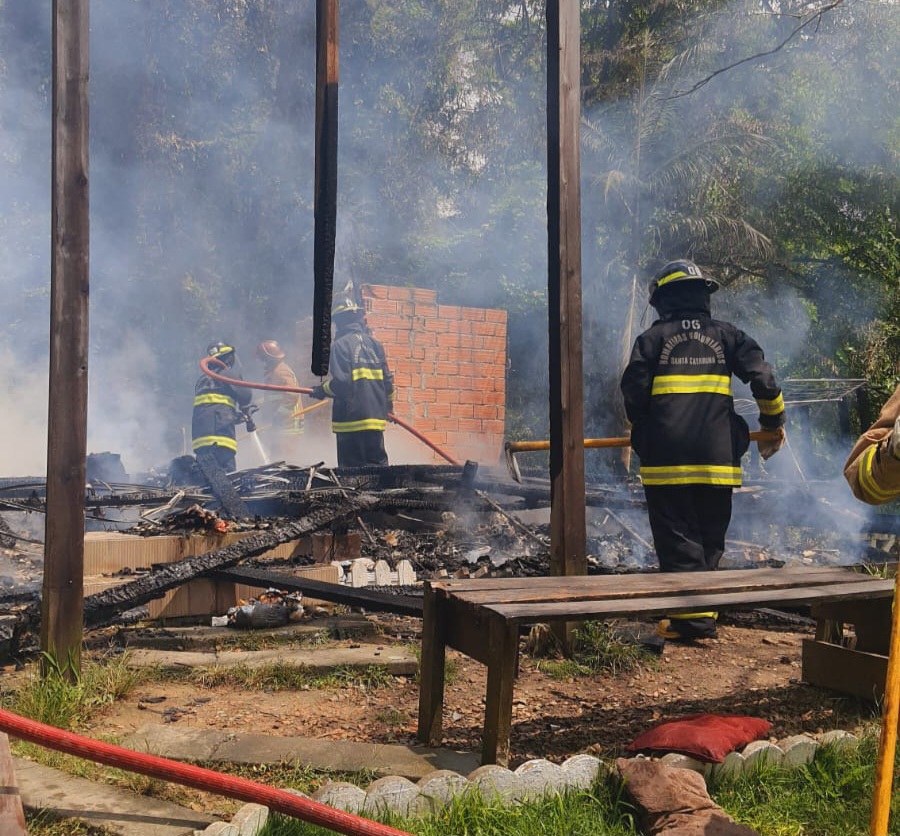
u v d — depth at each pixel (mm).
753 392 5258
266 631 5098
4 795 2619
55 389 4031
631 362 5270
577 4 4910
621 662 4727
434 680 3639
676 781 3094
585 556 4895
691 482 5141
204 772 2516
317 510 7246
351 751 3479
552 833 2957
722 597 3686
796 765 3525
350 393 9875
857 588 3973
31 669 4480
